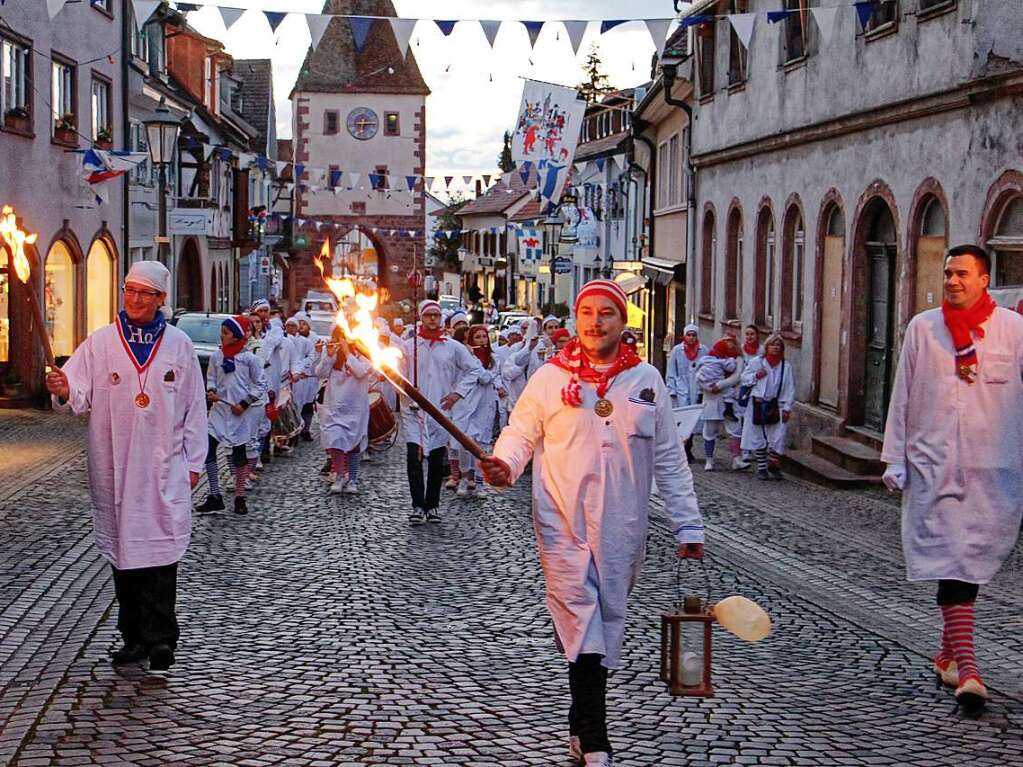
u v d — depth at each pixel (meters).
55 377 7.59
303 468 19.36
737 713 7.23
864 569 11.81
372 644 8.69
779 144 23.94
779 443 18.75
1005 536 7.55
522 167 27.62
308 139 86.00
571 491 6.02
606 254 48.25
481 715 7.10
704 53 29.23
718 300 29.25
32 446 20.75
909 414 7.79
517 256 74.50
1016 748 6.70
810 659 8.50
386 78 86.19
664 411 6.18
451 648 8.62
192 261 47.06
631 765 6.34
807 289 22.84
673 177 35.75
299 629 9.09
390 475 18.80
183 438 8.04
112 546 7.88
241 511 14.69
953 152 16.73
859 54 19.83
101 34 32.06
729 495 16.97
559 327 20.58
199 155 39.41
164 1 13.66
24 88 27.08
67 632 8.88
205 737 6.63
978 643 8.93
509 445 6.07
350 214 85.00
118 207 33.78
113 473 7.84
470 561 11.94
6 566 11.16
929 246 17.81
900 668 8.30
